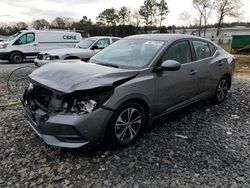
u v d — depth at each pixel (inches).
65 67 143.6
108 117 125.8
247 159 131.4
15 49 547.5
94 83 122.4
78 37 618.2
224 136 157.8
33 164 123.0
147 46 165.6
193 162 127.2
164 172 118.7
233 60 228.8
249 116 194.4
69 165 122.6
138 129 145.7
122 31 2271.2
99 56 177.8
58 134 119.8
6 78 339.3
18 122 171.9
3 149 136.0
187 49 176.6
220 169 122.0
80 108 119.6
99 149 137.3
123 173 117.4
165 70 148.6
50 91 127.0
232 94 258.2
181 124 174.9
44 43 577.3
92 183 110.4
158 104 153.3
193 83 178.5
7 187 106.8
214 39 2165.4
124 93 130.0
